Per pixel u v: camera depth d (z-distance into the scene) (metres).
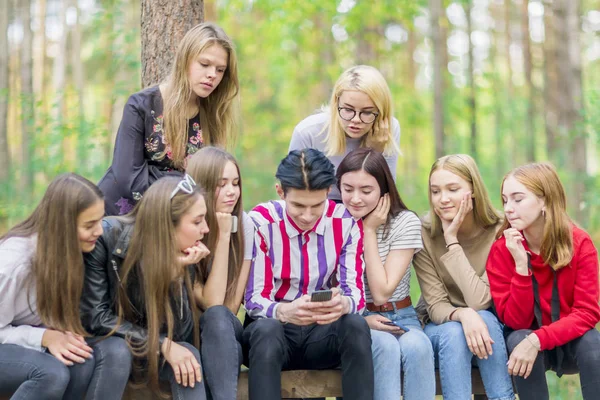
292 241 3.24
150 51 4.04
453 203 3.34
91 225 2.76
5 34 10.34
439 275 3.49
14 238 2.80
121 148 3.38
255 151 12.88
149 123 3.40
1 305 2.74
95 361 2.78
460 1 12.04
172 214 2.84
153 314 2.82
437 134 10.80
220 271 3.14
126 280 2.88
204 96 3.43
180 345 2.88
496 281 3.27
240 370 3.19
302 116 14.76
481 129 16.61
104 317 2.85
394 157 3.64
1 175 9.50
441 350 3.18
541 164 3.27
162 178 2.95
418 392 3.06
